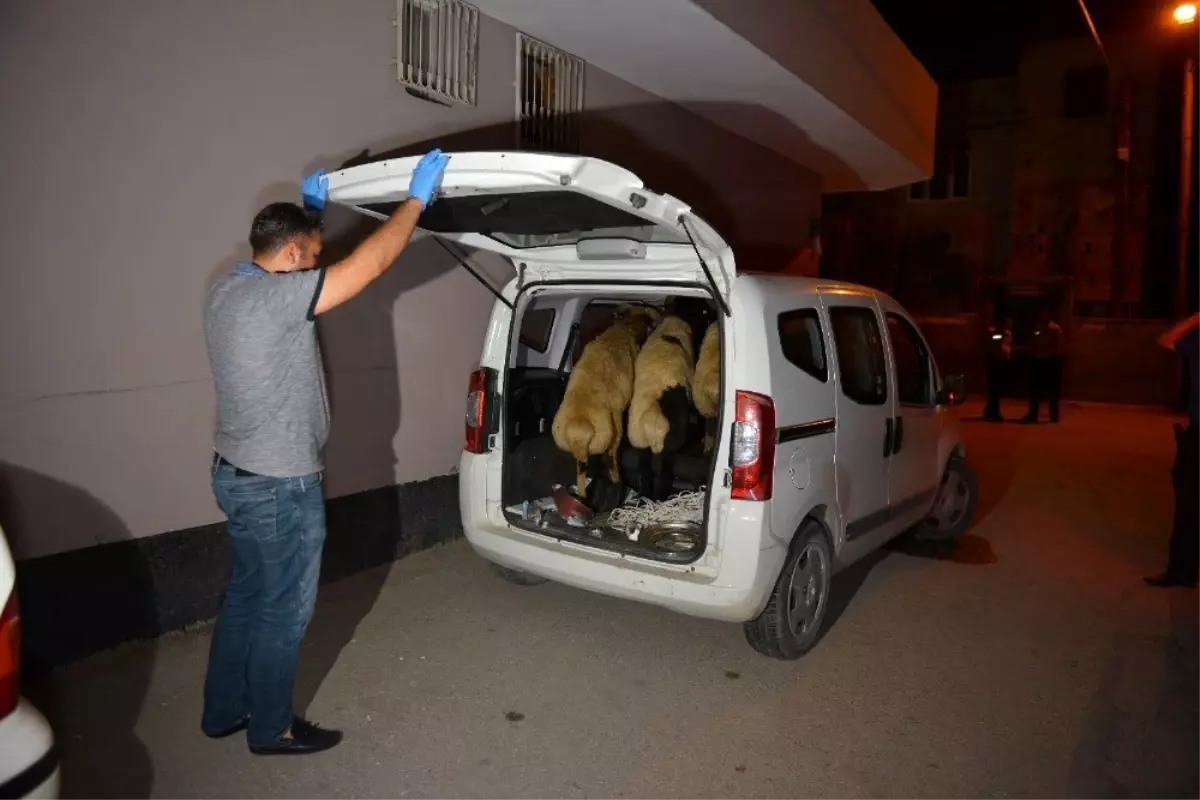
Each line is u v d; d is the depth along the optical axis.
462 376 6.21
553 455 5.27
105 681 4.03
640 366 5.21
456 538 6.29
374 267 3.25
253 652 3.42
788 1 7.30
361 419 5.50
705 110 8.83
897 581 5.97
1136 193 22.48
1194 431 5.78
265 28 4.69
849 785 3.49
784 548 4.21
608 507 5.24
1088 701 4.25
